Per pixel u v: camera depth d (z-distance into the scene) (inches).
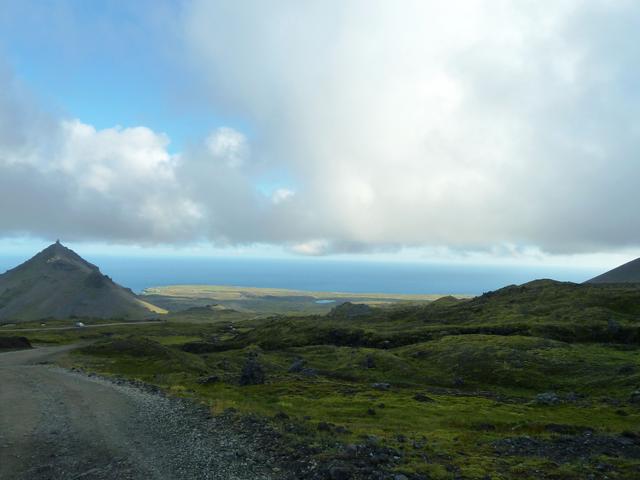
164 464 910.4
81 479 846.5
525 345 3964.1
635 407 2235.5
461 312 6924.2
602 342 4362.7
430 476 826.8
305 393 2559.1
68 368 3358.8
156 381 2859.3
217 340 7519.7
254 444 1014.4
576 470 919.7
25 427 1289.4
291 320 7618.1
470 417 1943.9
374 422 1771.7
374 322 7573.8
